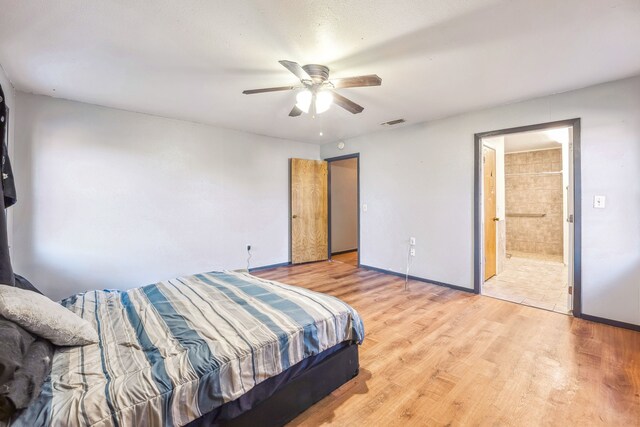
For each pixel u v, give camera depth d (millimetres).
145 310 1797
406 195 4344
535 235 6504
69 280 3227
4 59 2281
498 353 2221
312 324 1653
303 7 1688
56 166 3131
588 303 2824
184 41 2041
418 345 2350
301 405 1613
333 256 6215
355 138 5070
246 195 4691
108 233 3457
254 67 2432
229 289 2178
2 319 1198
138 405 1063
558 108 2977
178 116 3805
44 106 3053
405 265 4391
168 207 3893
